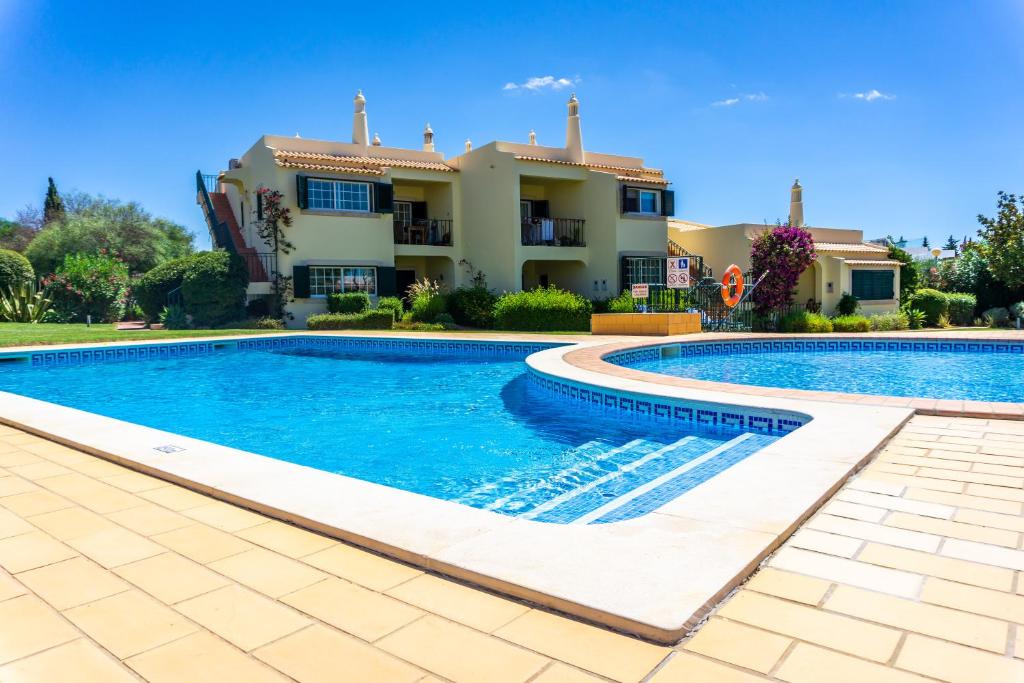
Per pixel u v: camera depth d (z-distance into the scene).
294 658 2.10
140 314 24.77
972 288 28.08
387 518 3.30
